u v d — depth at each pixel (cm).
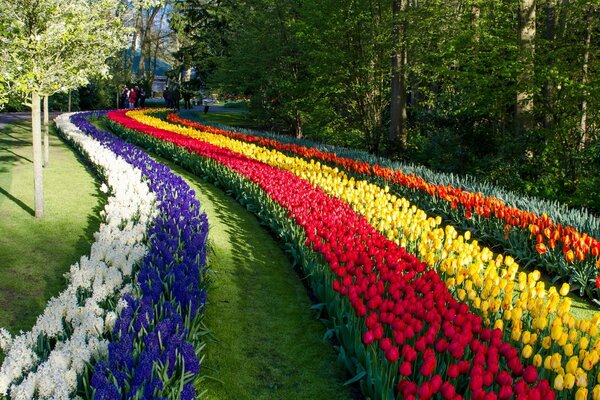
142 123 1864
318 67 1686
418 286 456
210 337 457
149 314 367
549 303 419
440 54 1340
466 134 1302
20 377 298
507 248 729
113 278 423
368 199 802
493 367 322
